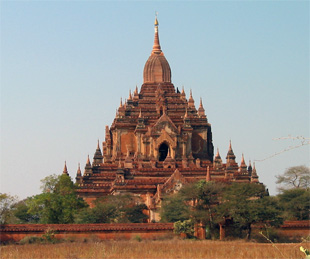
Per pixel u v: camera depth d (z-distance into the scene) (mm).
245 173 126375
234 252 72312
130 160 129000
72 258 68938
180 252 73312
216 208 99000
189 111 139750
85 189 123562
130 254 71812
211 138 140000
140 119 135625
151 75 145000
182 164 130625
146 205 113500
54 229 91250
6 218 102125
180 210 100875
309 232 96500
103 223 97312
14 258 69500
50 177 114562
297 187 121812
